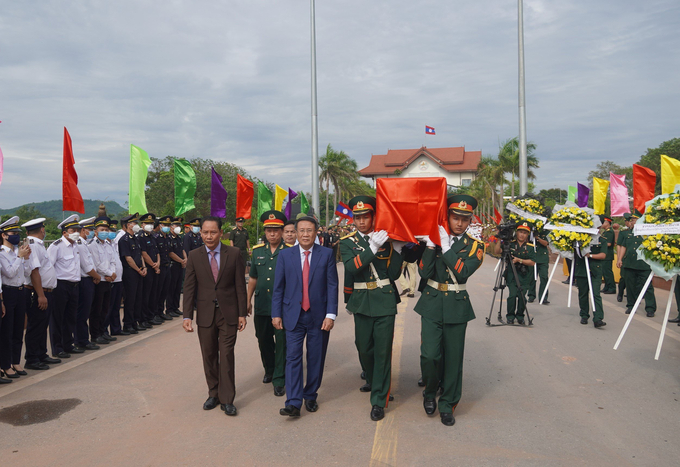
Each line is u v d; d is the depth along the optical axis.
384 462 3.76
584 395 5.21
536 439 4.14
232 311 4.95
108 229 7.95
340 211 18.88
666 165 8.79
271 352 5.82
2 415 4.79
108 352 7.19
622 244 11.23
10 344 5.95
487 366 6.30
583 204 14.31
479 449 3.96
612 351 6.96
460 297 4.69
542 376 5.86
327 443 4.12
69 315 7.09
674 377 5.78
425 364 4.59
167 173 37.50
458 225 4.81
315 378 4.92
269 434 4.32
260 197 15.50
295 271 4.93
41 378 5.96
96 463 3.80
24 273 6.22
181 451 3.99
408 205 4.63
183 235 11.42
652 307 9.55
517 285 8.71
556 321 9.13
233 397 4.86
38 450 4.04
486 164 38.91
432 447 4.02
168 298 9.95
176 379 5.88
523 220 10.46
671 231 5.75
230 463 3.78
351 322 9.24
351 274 4.78
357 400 5.20
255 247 6.08
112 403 5.10
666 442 4.07
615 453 3.88
